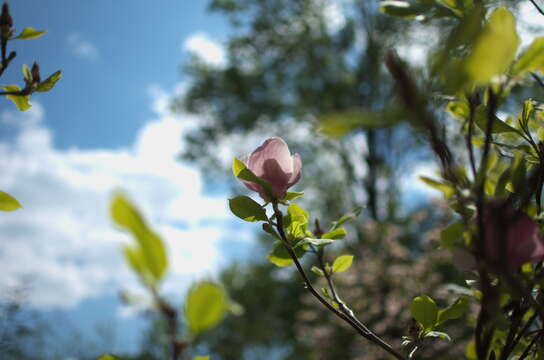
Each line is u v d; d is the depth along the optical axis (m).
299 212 0.61
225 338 6.26
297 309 5.92
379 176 6.09
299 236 0.60
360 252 3.03
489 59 0.28
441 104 0.40
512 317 0.47
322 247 0.66
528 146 0.50
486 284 0.37
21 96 0.61
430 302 0.55
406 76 0.29
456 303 0.55
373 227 3.08
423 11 0.44
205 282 0.24
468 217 0.44
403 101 0.29
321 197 6.61
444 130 0.39
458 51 0.35
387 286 2.63
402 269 2.56
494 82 0.36
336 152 6.44
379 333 2.38
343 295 2.78
